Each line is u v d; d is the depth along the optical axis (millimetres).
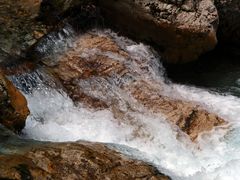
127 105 10914
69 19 12289
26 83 10391
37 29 11445
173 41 13070
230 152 9609
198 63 14297
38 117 9750
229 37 15234
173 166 8805
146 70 12359
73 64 11383
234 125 10688
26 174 6555
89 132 9836
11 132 8125
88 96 10844
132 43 13086
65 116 10148
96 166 7070
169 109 11008
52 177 6672
